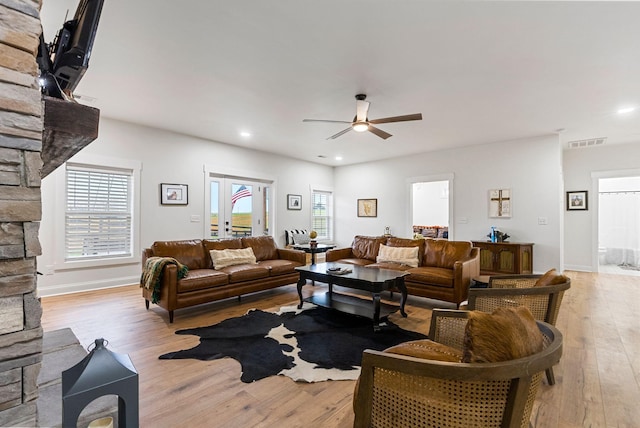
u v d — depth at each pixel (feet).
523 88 11.53
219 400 6.41
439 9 7.26
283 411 6.09
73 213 14.69
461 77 10.67
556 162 17.95
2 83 2.53
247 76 10.73
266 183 23.34
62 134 3.36
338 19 7.66
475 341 3.42
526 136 18.45
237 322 10.88
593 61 9.55
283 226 24.21
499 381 3.27
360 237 18.26
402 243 16.33
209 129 17.26
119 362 3.07
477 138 18.92
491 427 3.36
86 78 10.93
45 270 13.79
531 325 3.72
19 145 2.62
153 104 13.43
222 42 8.68
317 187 27.09
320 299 12.59
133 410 3.06
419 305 13.30
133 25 7.90
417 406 3.63
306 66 10.00
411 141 19.66
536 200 18.61
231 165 20.76
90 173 15.21
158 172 17.34
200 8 7.27
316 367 7.72
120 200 16.16
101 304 12.82
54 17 7.53
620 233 25.05
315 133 17.89
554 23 7.72
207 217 19.47
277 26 7.96
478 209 20.67
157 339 9.39
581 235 21.89
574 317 11.75
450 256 14.61
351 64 9.87
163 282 11.04
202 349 8.69
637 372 7.62
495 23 7.76
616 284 17.47
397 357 3.64
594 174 21.40
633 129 16.85
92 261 15.07
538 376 3.63
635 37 8.27
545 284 7.41
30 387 2.73
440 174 22.31
